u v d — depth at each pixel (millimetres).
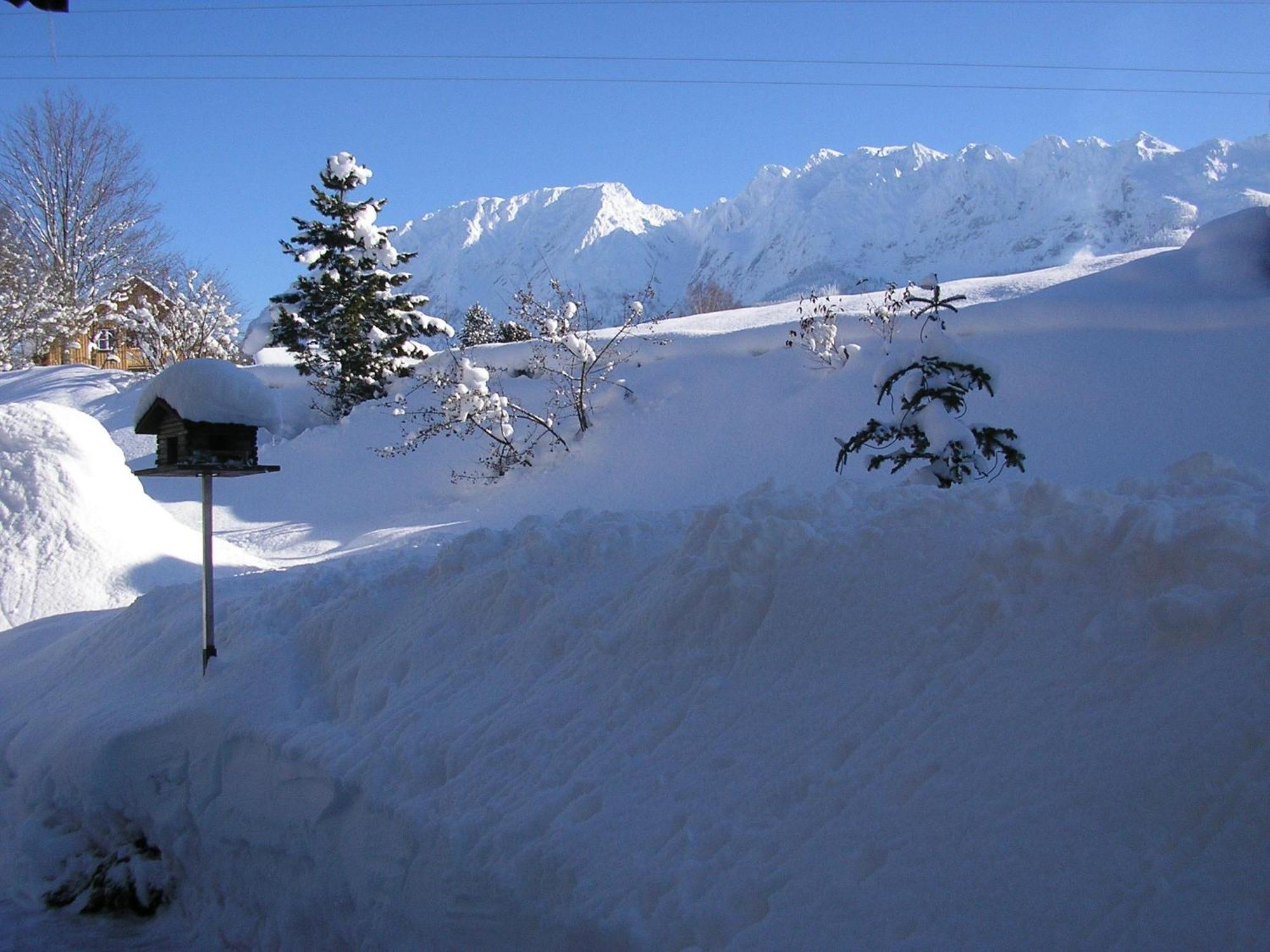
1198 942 1840
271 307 27344
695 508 5148
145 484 20266
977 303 17609
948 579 3146
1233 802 2035
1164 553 2693
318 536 16844
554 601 4234
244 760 4367
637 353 19688
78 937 4289
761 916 2375
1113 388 14406
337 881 3629
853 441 7270
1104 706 2410
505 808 3148
